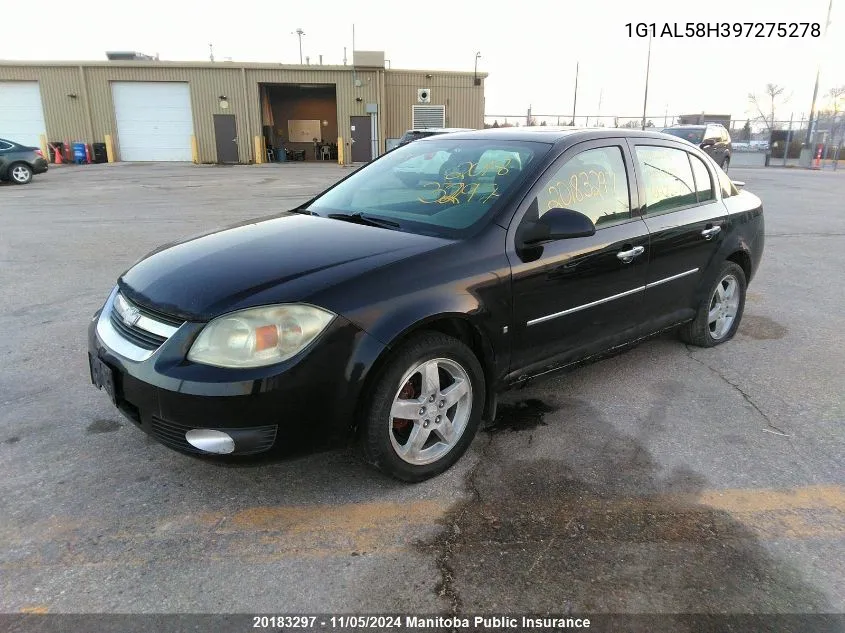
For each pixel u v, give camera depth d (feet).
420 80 98.53
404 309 8.52
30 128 92.99
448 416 9.78
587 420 11.63
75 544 8.07
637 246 11.87
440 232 10.02
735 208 14.92
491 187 10.59
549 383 13.32
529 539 8.28
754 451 10.58
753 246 15.56
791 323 17.57
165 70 91.40
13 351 14.69
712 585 7.48
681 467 10.05
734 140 122.31
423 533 8.39
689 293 13.89
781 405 12.34
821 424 11.55
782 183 64.85
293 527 8.49
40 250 26.35
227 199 45.96
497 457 10.30
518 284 9.87
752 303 19.62
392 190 11.74
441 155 12.27
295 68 92.89
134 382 8.15
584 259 10.84
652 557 7.95
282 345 7.88
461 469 9.94
